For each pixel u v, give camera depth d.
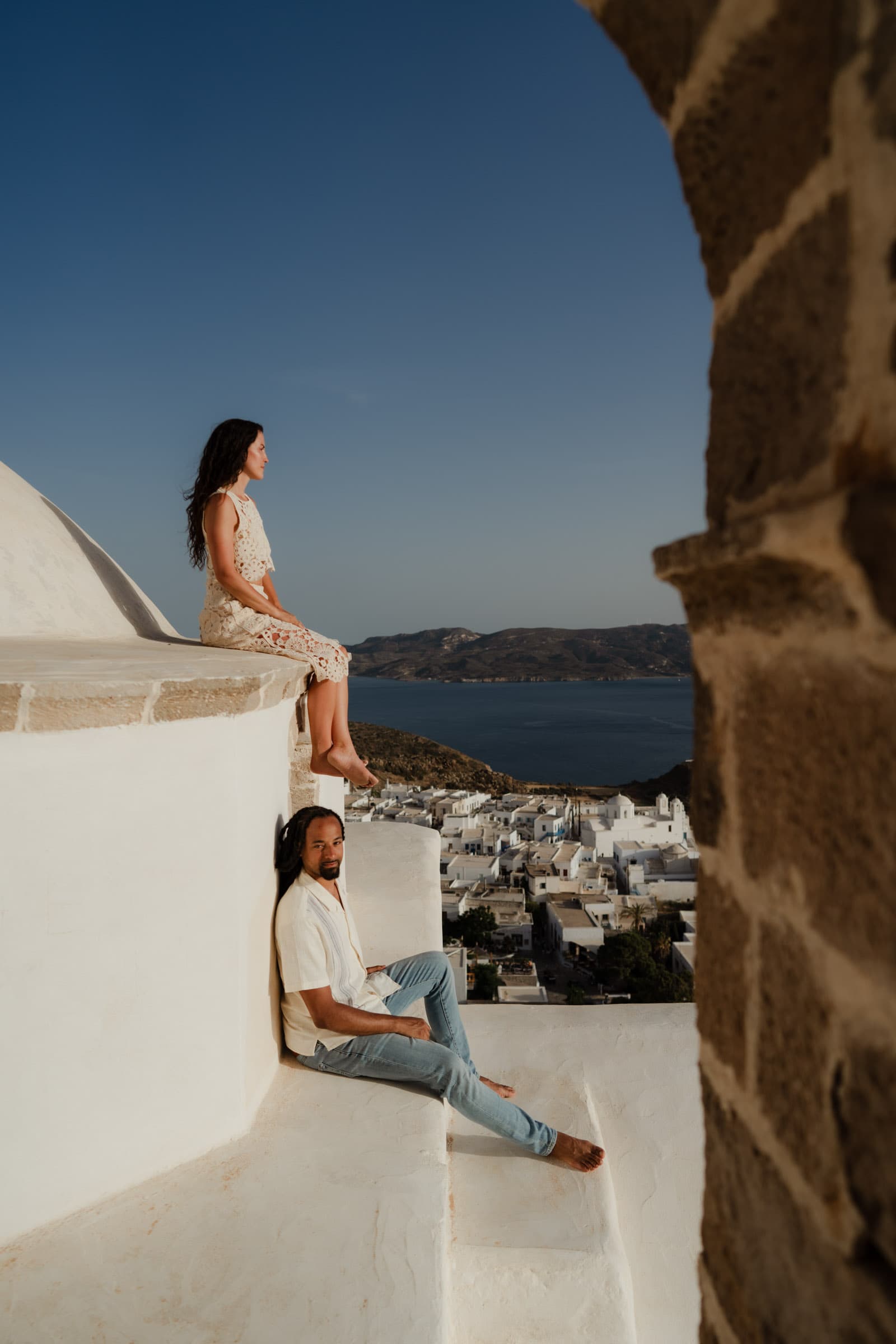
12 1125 2.22
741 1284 1.12
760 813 1.03
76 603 3.98
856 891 0.82
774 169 0.92
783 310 0.92
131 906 2.37
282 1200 2.36
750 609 1.00
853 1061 0.84
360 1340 1.94
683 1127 3.48
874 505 0.71
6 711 2.12
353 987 3.11
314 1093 2.90
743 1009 1.10
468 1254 2.52
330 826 3.05
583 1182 2.87
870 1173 0.81
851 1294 0.85
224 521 3.59
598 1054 3.90
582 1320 2.47
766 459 0.96
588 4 1.12
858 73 0.75
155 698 2.30
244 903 2.63
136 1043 2.40
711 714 1.18
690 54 0.99
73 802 2.25
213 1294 2.06
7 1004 2.20
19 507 4.11
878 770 0.77
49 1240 2.24
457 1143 3.11
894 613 0.71
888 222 0.72
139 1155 2.43
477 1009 4.33
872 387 0.75
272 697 2.79
